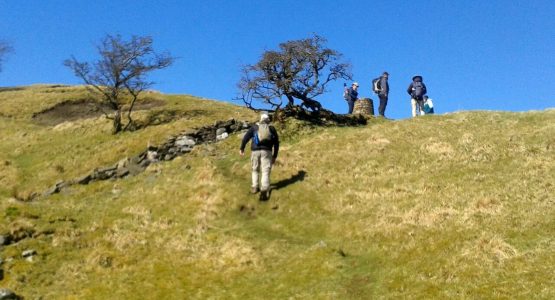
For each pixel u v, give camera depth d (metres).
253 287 16.27
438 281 14.60
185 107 47.81
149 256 19.02
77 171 31.81
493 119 32.00
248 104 36.06
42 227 20.89
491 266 14.82
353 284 15.41
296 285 15.84
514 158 24.36
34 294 16.50
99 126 42.12
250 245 19.05
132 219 22.45
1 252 18.75
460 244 16.48
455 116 33.78
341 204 22.11
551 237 15.98
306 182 24.69
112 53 41.62
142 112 45.34
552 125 28.23
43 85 72.44
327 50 35.28
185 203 23.53
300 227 20.95
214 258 18.45
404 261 16.38
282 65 35.31
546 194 19.34
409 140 29.23
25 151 38.72
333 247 18.22
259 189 24.20
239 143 32.22
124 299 16.14
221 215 22.28
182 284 16.97
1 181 32.06
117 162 31.06
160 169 29.12
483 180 22.22
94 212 23.67
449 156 25.97
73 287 17.02
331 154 28.16
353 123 36.53
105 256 18.84
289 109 36.34
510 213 18.27
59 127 44.22
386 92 39.34
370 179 24.45
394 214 20.19
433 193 21.67
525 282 13.72
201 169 27.36
